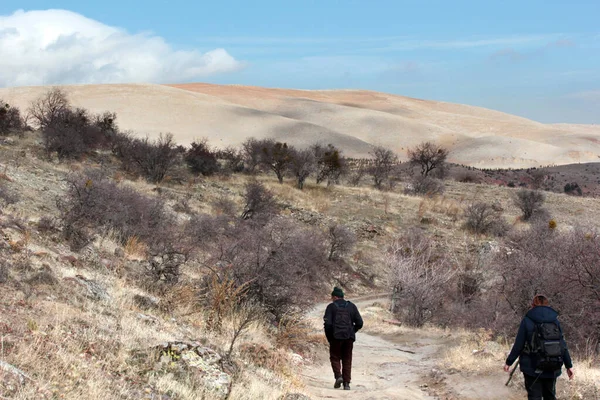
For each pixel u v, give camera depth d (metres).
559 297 13.38
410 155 83.00
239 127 123.50
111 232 17.34
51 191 24.14
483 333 12.77
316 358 11.91
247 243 13.57
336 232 31.28
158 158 36.94
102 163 36.22
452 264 25.42
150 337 7.41
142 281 12.69
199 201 33.50
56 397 4.78
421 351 13.64
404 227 38.97
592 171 104.50
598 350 12.20
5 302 6.97
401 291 22.44
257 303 12.84
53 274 9.26
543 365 6.00
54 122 40.66
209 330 10.05
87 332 6.72
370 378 10.10
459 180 77.12
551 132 183.88
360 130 157.12
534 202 44.34
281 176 46.91
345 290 28.62
